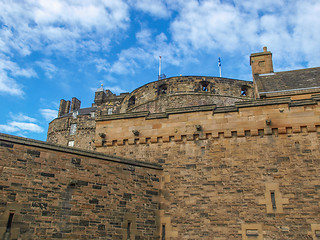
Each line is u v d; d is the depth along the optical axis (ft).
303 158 52.70
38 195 44.91
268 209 50.96
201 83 108.47
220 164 56.29
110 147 64.69
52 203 45.73
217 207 53.57
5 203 42.09
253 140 56.13
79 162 50.21
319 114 54.24
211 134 58.70
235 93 108.58
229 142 57.31
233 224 51.67
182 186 56.90
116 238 49.98
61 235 45.01
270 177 52.95
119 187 53.16
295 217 49.39
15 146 45.14
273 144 54.90
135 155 62.13
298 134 54.44
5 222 41.34
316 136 53.47
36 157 46.44
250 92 110.32
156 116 63.36
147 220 54.39
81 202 48.34
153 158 60.70
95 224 48.60
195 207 54.75
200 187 55.83
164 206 56.49
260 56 98.94
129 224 52.19
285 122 55.31
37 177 45.62
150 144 62.13
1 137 44.19
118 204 52.08
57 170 47.67
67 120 177.68
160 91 110.52
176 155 59.57
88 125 172.04
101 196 50.67
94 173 51.16
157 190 57.57
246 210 51.93
